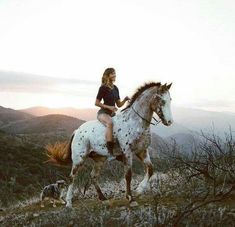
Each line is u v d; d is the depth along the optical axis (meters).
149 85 10.06
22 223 10.12
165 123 9.54
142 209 8.28
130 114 10.00
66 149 11.54
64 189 12.22
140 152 10.06
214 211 7.14
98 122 10.72
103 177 13.34
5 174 45.41
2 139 74.50
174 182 10.02
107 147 10.28
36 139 111.06
